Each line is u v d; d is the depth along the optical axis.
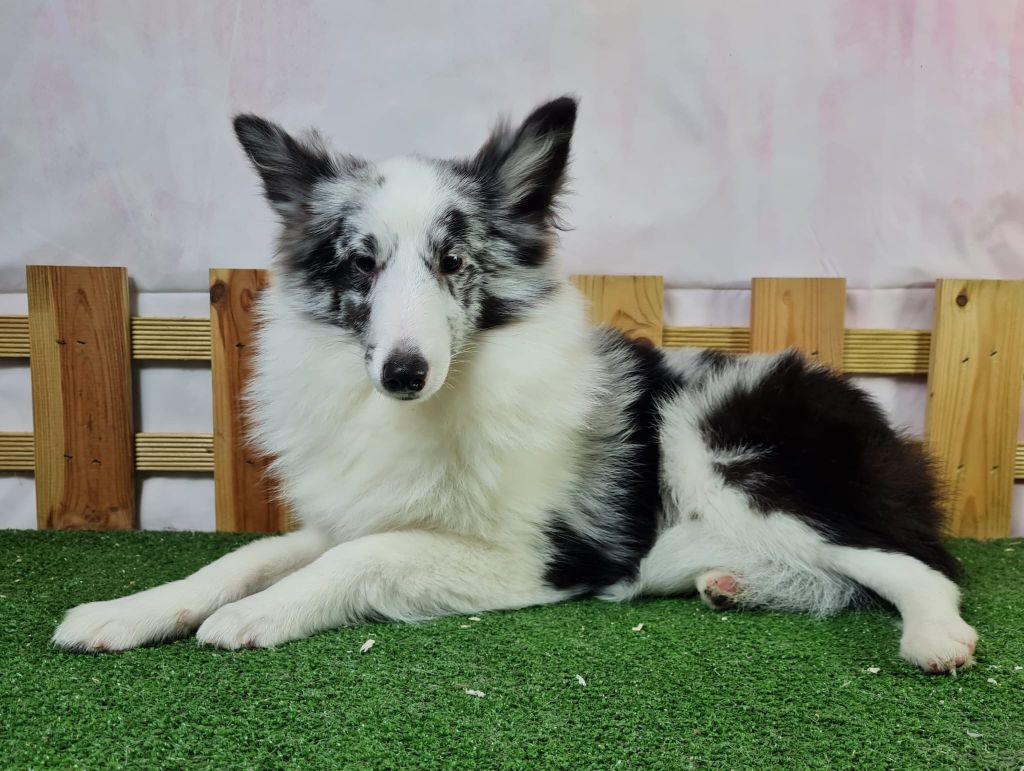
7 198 2.97
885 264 3.08
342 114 3.00
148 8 2.89
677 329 3.08
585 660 1.72
